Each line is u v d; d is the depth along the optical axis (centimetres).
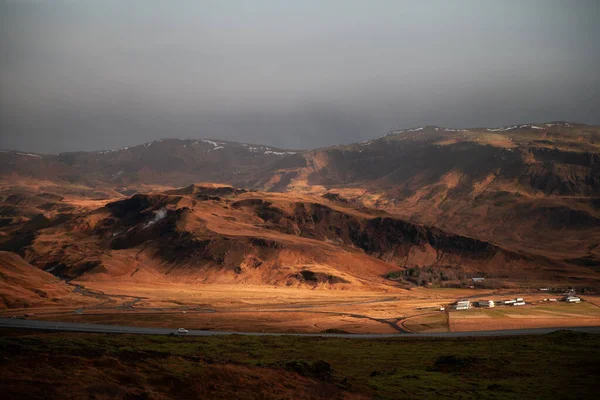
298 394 7156
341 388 7762
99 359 6919
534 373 9806
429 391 8194
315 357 10975
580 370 10019
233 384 7012
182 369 7131
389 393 7888
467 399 7725
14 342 7456
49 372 6044
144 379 6544
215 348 11181
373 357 11512
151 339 12125
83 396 5538
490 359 10850
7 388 5369
